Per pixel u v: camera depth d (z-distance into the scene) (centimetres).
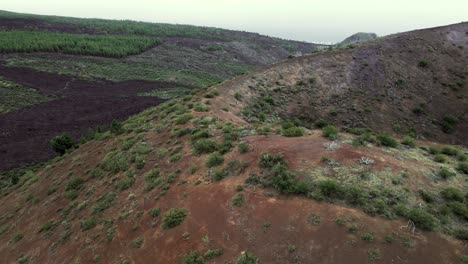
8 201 3428
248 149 2278
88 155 3462
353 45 6425
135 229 1983
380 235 1481
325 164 1967
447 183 1956
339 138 2381
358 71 5491
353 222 1549
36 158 5731
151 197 2202
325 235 1515
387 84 5288
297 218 1627
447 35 6694
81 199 2638
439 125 4706
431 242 1466
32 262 2180
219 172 2114
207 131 2798
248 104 4259
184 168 2377
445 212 1662
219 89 4322
